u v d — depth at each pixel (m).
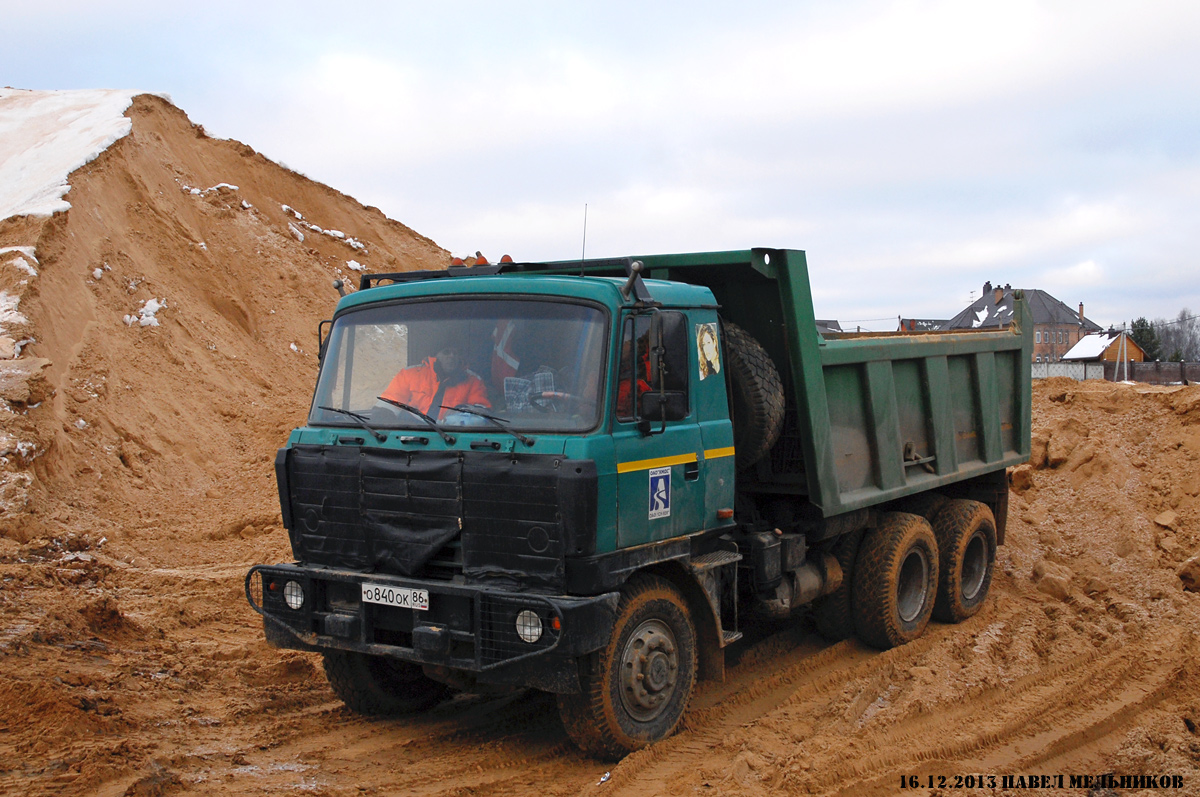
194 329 18.88
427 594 5.41
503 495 5.27
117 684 6.78
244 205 25.80
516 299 5.70
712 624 6.29
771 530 7.39
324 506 5.92
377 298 6.17
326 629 5.78
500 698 7.07
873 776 5.54
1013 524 12.22
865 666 7.71
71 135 22.48
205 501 14.25
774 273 7.01
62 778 5.03
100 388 15.23
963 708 6.82
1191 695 7.22
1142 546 11.32
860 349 7.86
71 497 12.86
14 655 6.91
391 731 6.32
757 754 5.79
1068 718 6.66
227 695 6.95
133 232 20.38
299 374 20.92
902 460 8.59
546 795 5.27
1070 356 64.94
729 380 6.84
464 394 5.62
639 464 5.56
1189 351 86.25
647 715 5.82
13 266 15.90
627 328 5.55
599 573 5.24
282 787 5.23
